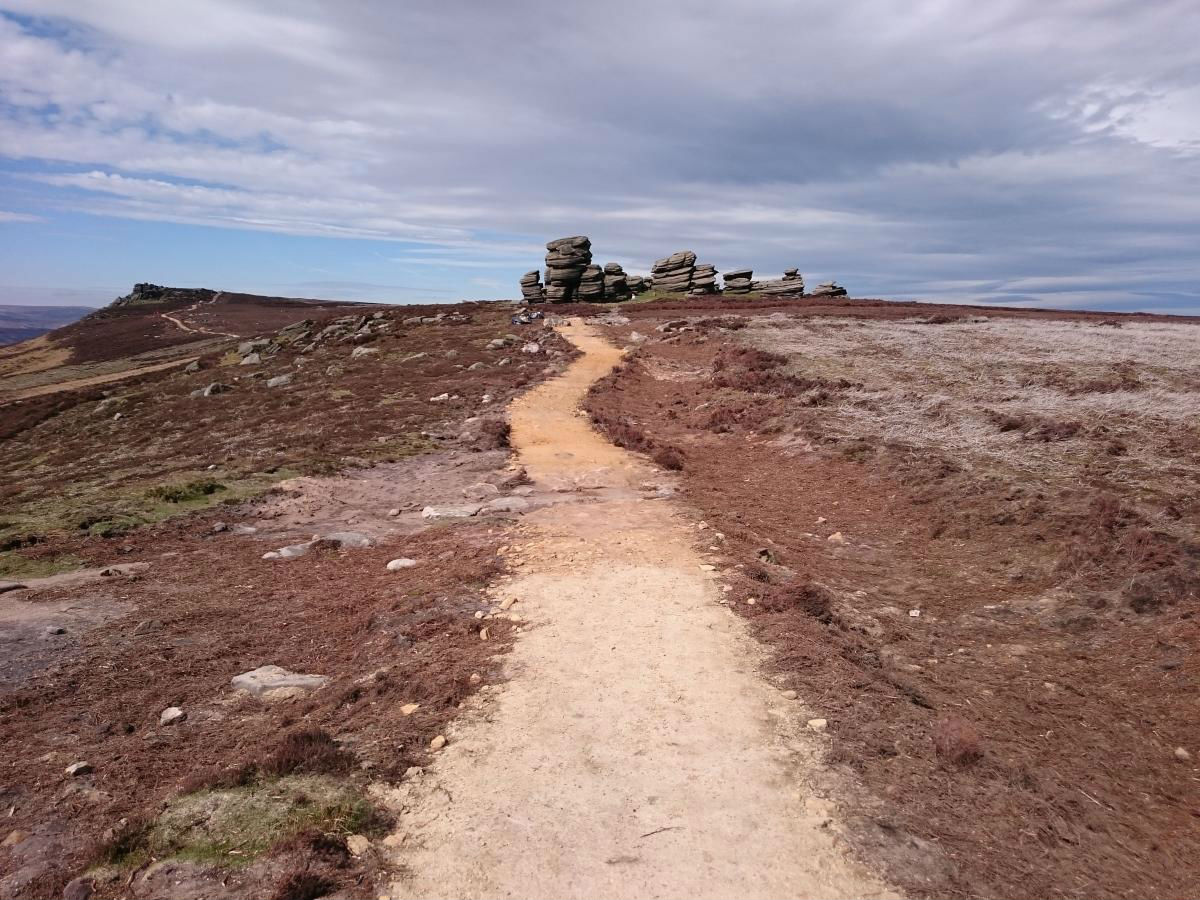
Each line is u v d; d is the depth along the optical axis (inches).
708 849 197.2
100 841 198.4
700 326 1756.9
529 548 470.6
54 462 1135.0
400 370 1400.1
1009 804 224.1
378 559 482.3
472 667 307.7
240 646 357.4
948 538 519.2
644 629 345.7
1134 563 417.1
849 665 311.7
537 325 1972.2
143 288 6835.6
